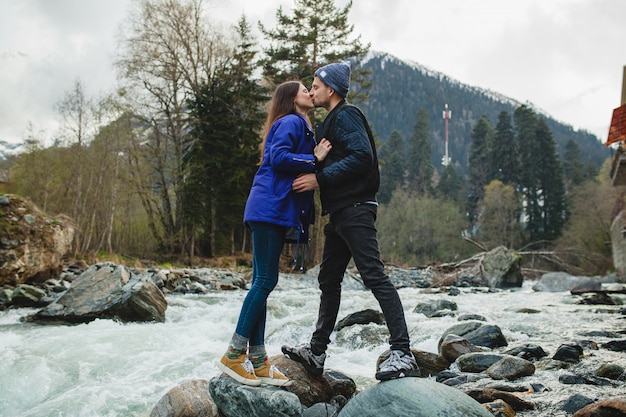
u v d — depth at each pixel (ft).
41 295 28.07
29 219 34.06
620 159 66.95
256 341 9.70
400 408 7.59
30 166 82.58
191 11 90.48
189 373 13.85
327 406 9.65
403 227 188.14
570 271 132.26
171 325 21.57
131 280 24.81
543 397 10.31
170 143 94.38
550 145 226.79
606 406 8.23
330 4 95.40
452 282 58.29
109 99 77.25
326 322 10.42
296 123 9.74
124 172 84.17
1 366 13.41
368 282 9.41
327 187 9.70
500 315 24.54
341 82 10.07
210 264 86.58
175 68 90.63
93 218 73.00
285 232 9.87
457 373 12.57
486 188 200.13
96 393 12.01
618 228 95.14
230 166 93.50
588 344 15.71
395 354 8.92
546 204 222.07
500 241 185.57
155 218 97.04
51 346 16.28
